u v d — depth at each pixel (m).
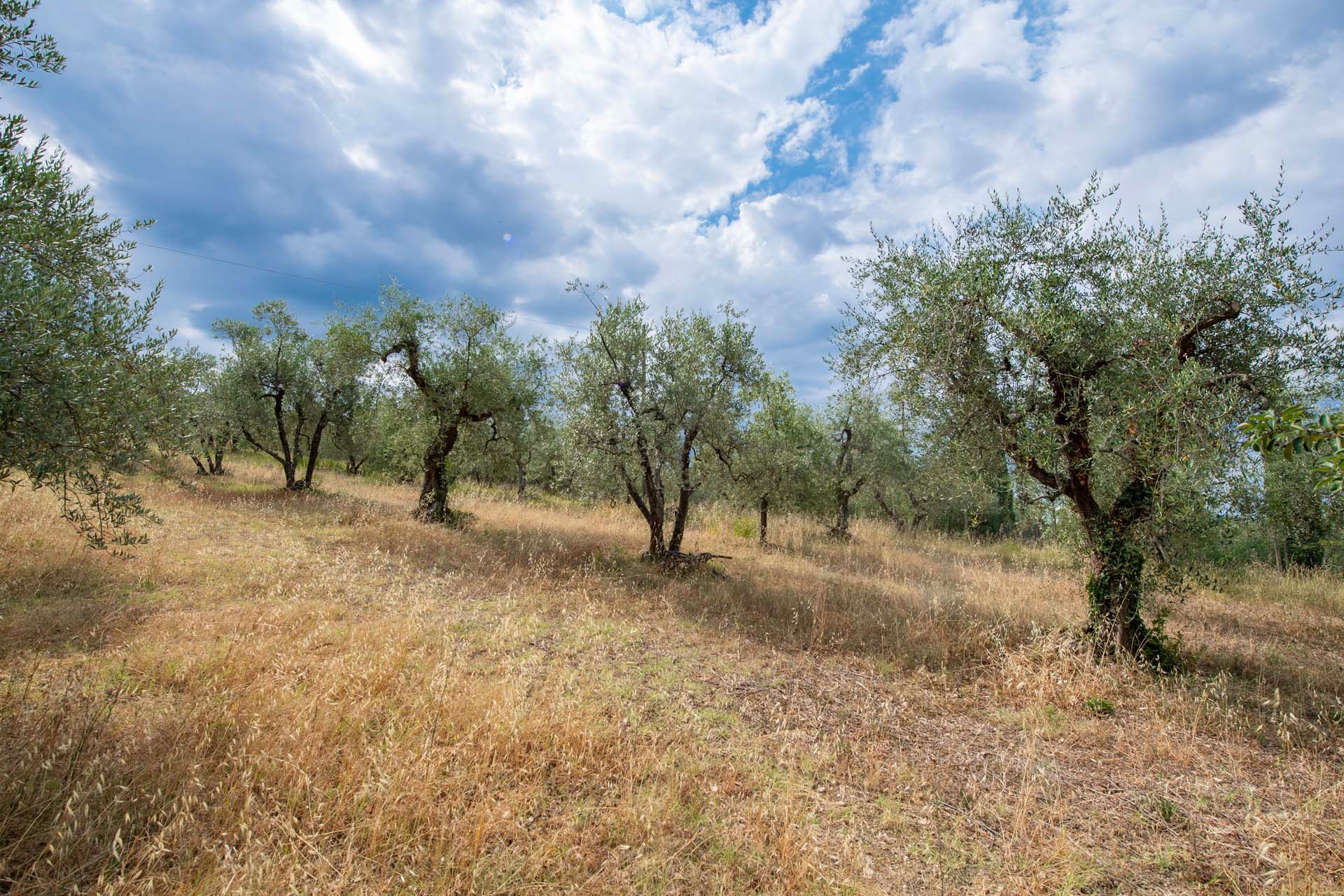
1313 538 8.69
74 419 3.51
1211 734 5.12
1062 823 3.75
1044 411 6.74
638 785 3.82
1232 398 5.61
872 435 18.25
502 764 3.77
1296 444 2.78
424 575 8.77
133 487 11.98
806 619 8.01
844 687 5.88
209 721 3.83
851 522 21.53
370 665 4.85
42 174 3.85
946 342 6.71
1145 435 5.96
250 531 10.58
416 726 4.03
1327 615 10.06
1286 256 6.16
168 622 5.75
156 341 4.25
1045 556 15.94
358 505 15.14
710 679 5.82
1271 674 6.65
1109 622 6.64
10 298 3.12
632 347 10.96
